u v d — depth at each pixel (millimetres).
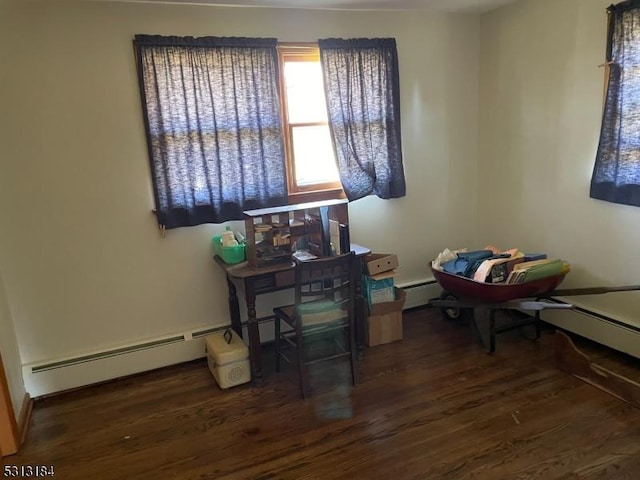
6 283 2990
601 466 2299
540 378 3072
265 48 3258
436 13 3826
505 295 3188
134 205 3209
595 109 3195
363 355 3512
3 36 2766
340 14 3520
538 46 3523
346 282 2990
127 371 3359
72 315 3188
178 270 3408
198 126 3170
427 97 3930
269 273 3068
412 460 2416
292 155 3572
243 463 2473
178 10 3076
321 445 2570
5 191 2908
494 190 4117
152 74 3033
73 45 2902
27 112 2877
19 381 2979
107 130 3059
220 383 3146
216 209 3312
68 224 3074
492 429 2611
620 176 3045
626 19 2883
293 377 3270
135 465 2506
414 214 4086
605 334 3326
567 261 3566
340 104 3527
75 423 2889
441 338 3715
